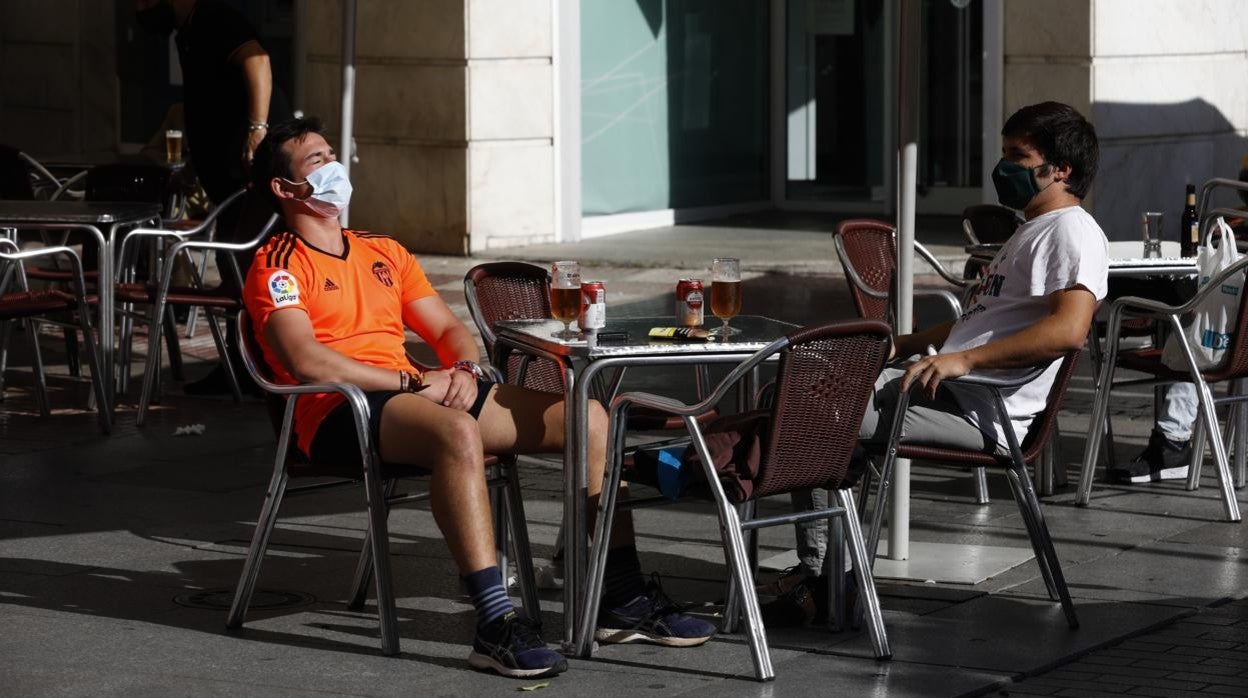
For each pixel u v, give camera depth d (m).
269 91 15.35
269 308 8.90
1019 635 8.81
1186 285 12.38
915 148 10.12
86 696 7.86
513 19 24.52
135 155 20.58
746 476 8.24
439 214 24.62
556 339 8.79
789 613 9.02
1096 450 11.61
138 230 14.84
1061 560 10.24
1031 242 9.20
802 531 9.10
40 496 11.82
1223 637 8.82
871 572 8.71
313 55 25.52
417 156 24.72
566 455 8.52
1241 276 11.30
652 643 8.71
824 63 28.09
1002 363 8.97
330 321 9.11
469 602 9.47
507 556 9.94
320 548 10.59
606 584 8.76
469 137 24.31
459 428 8.36
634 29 26.53
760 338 8.96
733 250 24.19
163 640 8.73
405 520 11.28
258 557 8.92
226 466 12.80
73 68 30.27
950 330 9.86
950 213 26.91
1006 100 24.34
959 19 26.38
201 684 8.04
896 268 10.25
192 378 16.38
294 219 9.24
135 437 13.80
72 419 14.47
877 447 9.17
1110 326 11.59
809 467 8.31
